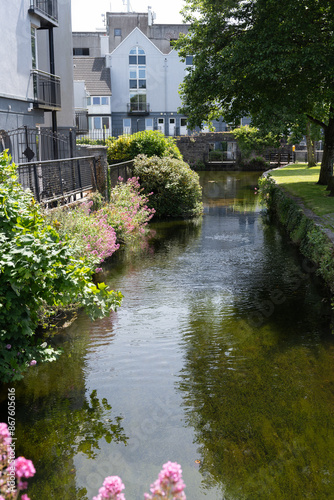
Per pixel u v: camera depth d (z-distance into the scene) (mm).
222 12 18625
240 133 41281
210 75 18953
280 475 4148
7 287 5027
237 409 5199
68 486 3998
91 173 14797
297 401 5363
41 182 11070
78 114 31750
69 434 4730
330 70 15969
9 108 14867
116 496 1944
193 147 43219
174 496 1808
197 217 18969
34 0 16609
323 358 6473
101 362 6340
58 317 7859
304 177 26422
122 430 4801
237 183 31328
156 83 49656
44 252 4699
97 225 10789
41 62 21281
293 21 15742
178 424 4918
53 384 5742
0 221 5168
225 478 4113
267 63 15766
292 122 16625
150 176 19312
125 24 54156
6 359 5195
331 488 3998
